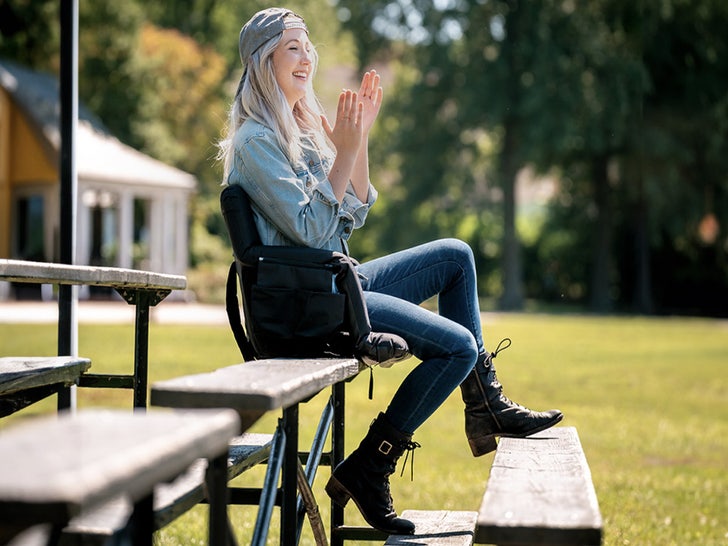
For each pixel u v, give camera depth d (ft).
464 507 24.07
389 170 197.98
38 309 97.71
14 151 120.88
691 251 177.17
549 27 170.30
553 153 176.45
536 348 80.74
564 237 192.54
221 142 14.73
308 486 13.97
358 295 13.03
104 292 123.95
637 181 172.55
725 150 169.27
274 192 13.44
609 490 27.37
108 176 116.47
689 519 24.27
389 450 13.56
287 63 14.19
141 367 16.62
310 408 41.37
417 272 14.98
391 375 57.21
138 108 154.40
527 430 14.49
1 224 120.57
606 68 168.35
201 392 8.25
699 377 62.54
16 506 4.60
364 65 199.62
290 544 11.44
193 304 128.26
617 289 187.52
